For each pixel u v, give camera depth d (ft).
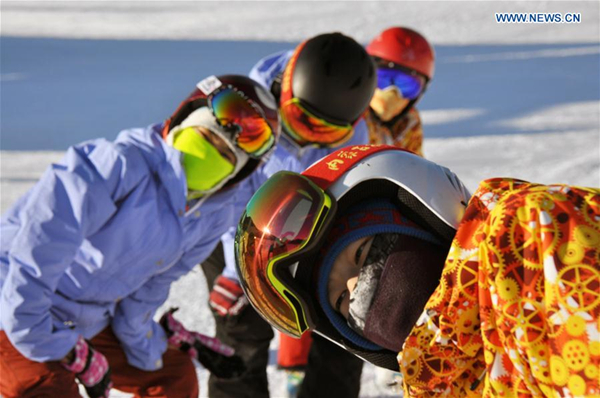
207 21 166.09
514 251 10.14
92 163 23.21
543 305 9.86
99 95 90.22
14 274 21.94
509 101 84.94
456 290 10.52
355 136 32.96
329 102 29.07
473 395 10.84
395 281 11.41
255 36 142.41
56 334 22.56
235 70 107.65
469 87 93.20
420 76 38.27
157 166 23.88
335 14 175.52
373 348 12.02
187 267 25.79
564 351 9.61
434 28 155.74
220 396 29.30
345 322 12.12
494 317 10.24
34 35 139.95
